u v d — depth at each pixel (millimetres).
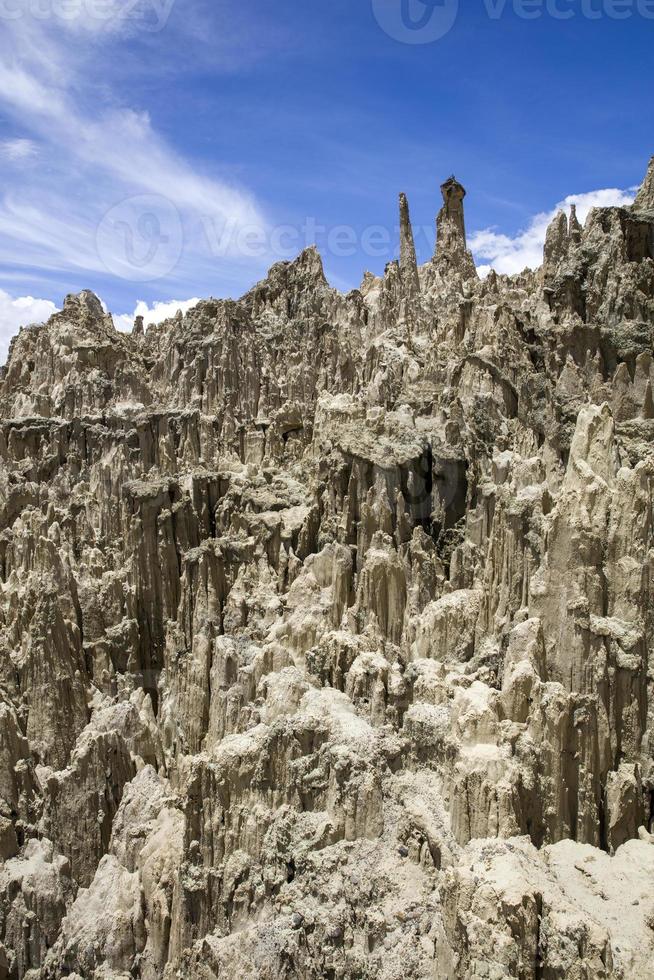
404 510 42000
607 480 34125
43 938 39594
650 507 32375
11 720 43781
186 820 35406
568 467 35219
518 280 56406
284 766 34906
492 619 36500
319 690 36969
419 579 40250
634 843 29719
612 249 44750
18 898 39875
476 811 28547
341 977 29250
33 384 61688
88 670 48344
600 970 23391
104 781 43125
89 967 37094
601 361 42375
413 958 27750
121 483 53094
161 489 50156
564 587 32250
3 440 56688
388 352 51812
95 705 47094
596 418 34938
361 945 29531
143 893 38125
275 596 44375
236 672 41750
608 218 46156
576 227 53906
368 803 32250
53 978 38562
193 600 48125
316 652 38656
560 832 29875
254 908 33250
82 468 55781
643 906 25906
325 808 33719
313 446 48938
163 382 60625
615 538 32562
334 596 41562
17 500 54406
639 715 31453
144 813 41500
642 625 31828
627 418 40562
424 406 46062
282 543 45875
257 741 35812
